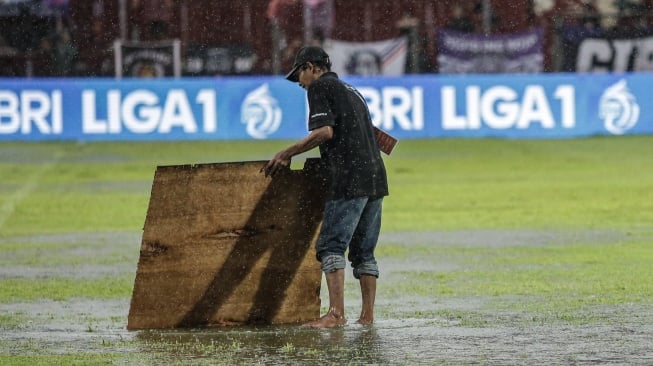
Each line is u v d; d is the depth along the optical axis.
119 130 47.38
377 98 48.03
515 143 48.25
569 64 50.72
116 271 23.16
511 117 48.72
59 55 49.47
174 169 16.14
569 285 19.98
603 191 37.91
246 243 16.39
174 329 16.00
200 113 47.53
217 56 49.91
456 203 35.81
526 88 48.81
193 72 49.81
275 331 15.52
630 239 27.34
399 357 13.22
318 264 16.66
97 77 49.72
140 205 35.97
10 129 47.06
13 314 17.67
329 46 49.91
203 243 16.27
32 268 23.69
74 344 14.59
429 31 50.28
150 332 15.67
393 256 24.91
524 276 21.33
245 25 50.03
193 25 49.88
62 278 22.16
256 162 16.38
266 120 47.75
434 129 48.47
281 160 15.55
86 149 46.69
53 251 26.58
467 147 47.66
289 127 47.78
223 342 14.52
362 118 15.79
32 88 47.06
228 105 47.62
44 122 47.16
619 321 15.88
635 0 50.84
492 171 43.25
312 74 15.88
